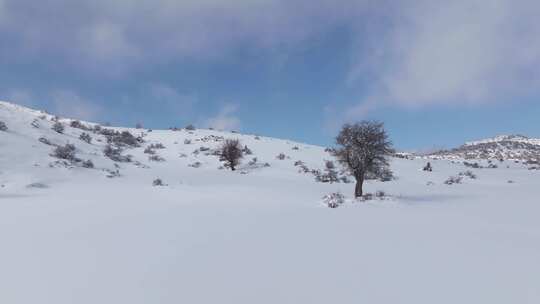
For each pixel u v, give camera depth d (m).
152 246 8.95
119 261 7.66
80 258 7.89
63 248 8.73
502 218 16.08
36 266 7.32
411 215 16.22
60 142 43.53
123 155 48.12
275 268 7.25
